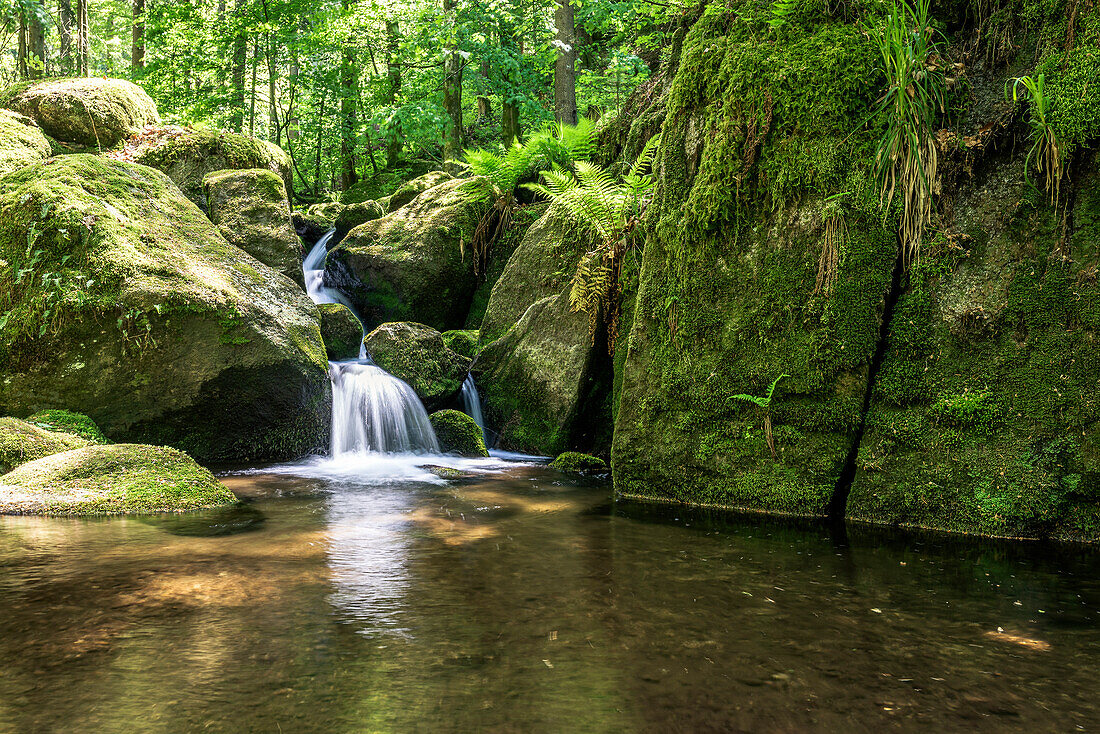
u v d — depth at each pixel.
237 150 12.61
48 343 6.97
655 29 14.17
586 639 2.75
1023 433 4.36
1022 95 4.50
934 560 3.89
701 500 5.49
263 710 2.16
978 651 2.66
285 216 10.79
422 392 8.66
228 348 7.17
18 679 2.33
